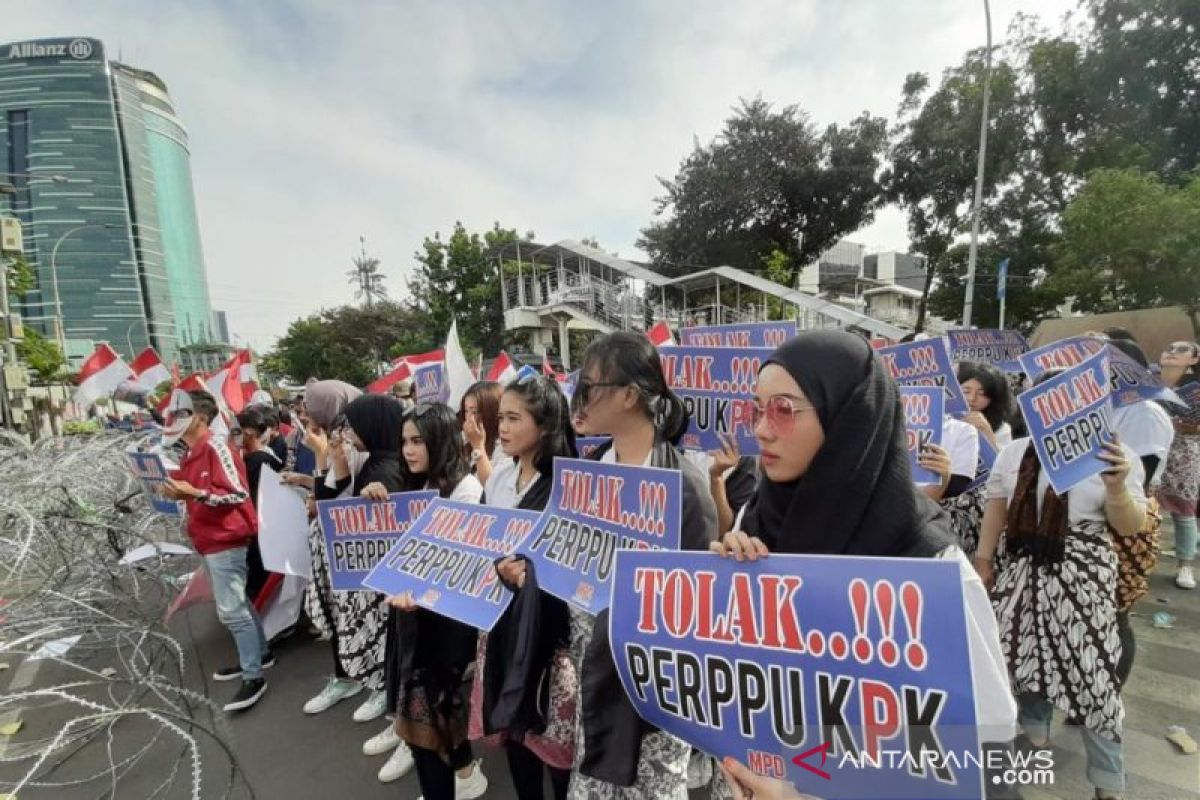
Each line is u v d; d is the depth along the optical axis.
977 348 6.41
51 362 21.72
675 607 1.22
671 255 28.34
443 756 2.11
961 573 0.95
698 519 1.59
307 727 3.05
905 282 45.47
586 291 24.47
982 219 20.31
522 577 1.78
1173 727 2.64
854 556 1.02
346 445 2.97
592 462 1.70
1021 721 2.38
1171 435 2.64
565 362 24.27
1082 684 2.01
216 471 3.13
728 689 1.13
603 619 1.48
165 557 4.18
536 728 1.79
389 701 2.14
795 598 1.07
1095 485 2.05
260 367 44.31
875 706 0.96
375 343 37.50
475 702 2.07
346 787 2.59
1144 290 11.66
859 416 1.07
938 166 20.75
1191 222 10.15
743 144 25.16
